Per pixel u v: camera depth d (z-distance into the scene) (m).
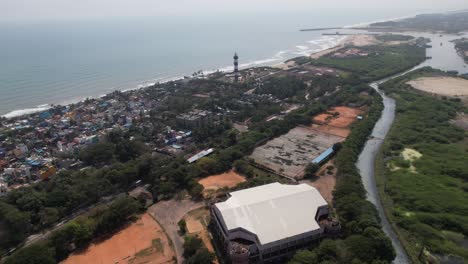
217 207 181.38
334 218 188.88
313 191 195.25
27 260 153.38
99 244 183.12
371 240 165.12
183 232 191.50
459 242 184.50
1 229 184.12
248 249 159.25
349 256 156.50
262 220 172.50
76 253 176.50
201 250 163.38
